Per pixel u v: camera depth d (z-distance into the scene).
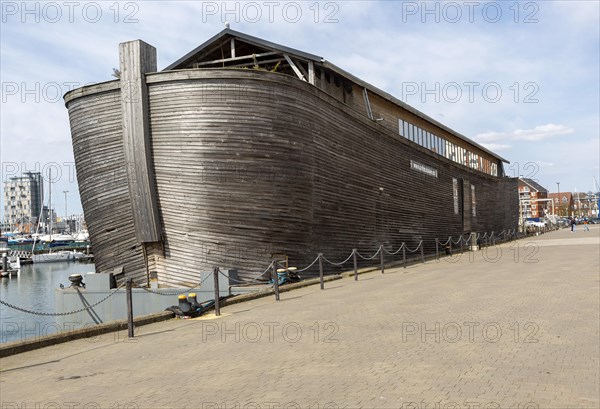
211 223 17.48
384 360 6.98
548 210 129.00
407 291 14.49
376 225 25.39
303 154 18.97
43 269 70.75
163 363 7.41
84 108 18.62
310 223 19.44
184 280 17.52
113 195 18.30
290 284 16.53
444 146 40.84
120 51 17.88
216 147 17.52
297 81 18.75
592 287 13.42
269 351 7.83
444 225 36.78
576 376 5.96
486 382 5.83
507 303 11.41
